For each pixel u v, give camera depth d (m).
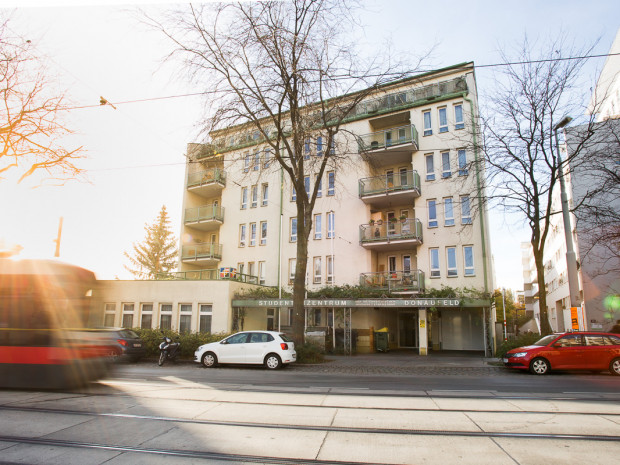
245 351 15.95
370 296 23.17
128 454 4.80
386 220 27.28
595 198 22.27
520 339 17.88
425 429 5.85
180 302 24.59
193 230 32.69
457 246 23.81
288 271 28.02
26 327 8.93
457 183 24.00
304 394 8.81
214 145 17.56
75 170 14.15
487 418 6.51
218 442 5.23
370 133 25.98
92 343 9.32
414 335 27.30
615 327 20.42
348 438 5.45
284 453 4.86
